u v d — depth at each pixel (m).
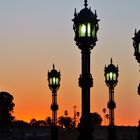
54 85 31.64
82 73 20.22
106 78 30.44
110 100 30.80
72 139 66.38
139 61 19.66
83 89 20.19
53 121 32.72
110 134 31.33
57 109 32.53
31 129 107.38
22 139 108.06
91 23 19.83
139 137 21.98
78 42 19.95
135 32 19.53
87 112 20.09
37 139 103.38
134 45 19.58
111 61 30.58
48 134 103.38
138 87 20.55
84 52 20.14
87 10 19.88
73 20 19.95
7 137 113.56
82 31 19.81
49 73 31.66
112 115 31.16
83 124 19.98
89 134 19.92
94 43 20.02
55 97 32.16
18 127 111.31
